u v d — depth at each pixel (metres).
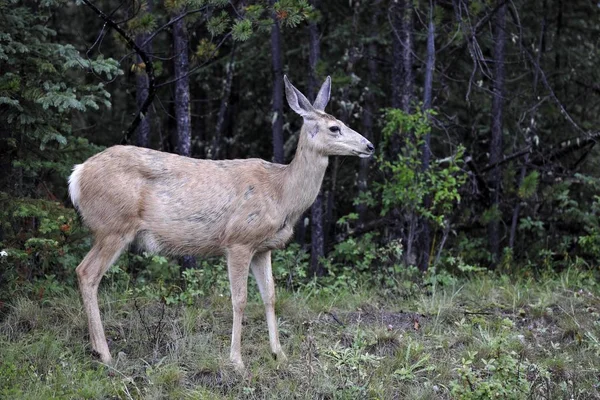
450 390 9.07
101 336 9.43
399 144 14.45
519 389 8.58
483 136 16.92
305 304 11.34
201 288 11.61
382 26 15.24
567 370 9.62
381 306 11.71
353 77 14.46
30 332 9.90
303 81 16.84
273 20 11.31
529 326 11.02
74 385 8.64
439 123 14.28
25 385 8.55
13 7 11.74
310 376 9.03
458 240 14.88
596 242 13.95
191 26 14.65
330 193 15.30
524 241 15.53
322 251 13.99
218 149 15.83
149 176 9.48
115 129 17.22
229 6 14.09
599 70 16.73
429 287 12.32
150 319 10.42
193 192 9.45
